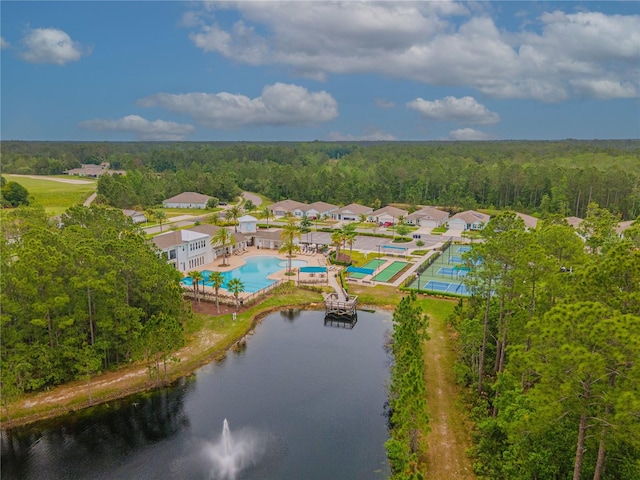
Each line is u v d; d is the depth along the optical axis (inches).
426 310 2532.0
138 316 1908.2
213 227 3917.3
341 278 3120.1
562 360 867.4
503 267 1584.6
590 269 1057.5
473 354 1718.8
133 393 1729.8
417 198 6707.7
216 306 2593.5
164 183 7623.0
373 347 2187.5
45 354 1642.5
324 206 5935.0
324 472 1320.1
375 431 1517.0
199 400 1699.1
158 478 1296.8
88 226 2743.6
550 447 1104.8
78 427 1523.1
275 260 3747.5
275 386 1804.9
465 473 1250.6
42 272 1643.7
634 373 813.9
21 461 1362.0
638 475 974.4
